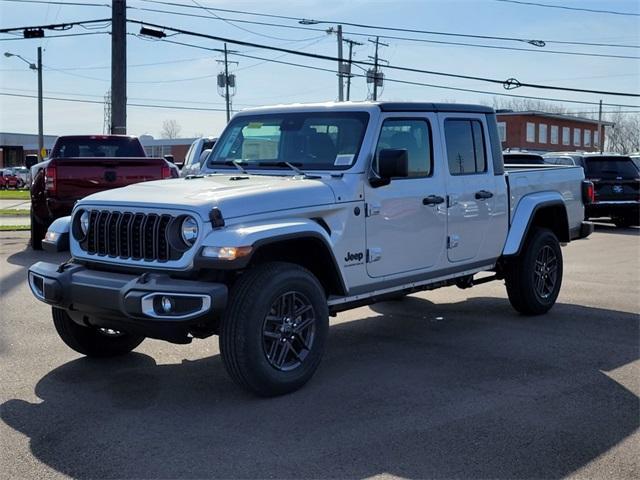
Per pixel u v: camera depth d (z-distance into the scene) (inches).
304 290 202.8
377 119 230.5
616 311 319.3
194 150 590.2
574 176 333.4
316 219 212.1
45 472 154.3
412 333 280.1
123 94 842.8
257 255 207.3
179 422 182.4
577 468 157.3
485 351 252.2
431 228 250.1
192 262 186.4
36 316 296.2
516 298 303.9
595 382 217.2
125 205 199.5
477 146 274.7
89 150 544.1
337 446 167.6
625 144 3917.3
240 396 202.1
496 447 167.6
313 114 241.9
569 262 474.9
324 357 244.1
